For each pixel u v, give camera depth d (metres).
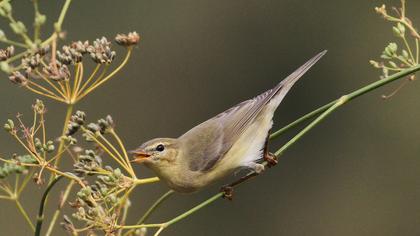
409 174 15.24
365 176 15.46
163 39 16.34
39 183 6.57
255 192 15.62
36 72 6.54
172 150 7.59
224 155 7.69
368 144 15.60
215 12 16.48
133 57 16.12
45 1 15.36
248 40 16.56
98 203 6.74
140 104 16.08
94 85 6.88
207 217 15.30
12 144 14.30
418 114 15.40
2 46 13.75
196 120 16.25
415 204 15.15
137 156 7.52
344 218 15.38
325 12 16.42
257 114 7.79
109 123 6.89
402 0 6.92
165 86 16.20
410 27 6.88
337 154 15.73
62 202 6.86
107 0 16.08
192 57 16.31
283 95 7.89
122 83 16.05
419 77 15.29
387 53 6.85
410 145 15.38
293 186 15.75
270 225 15.52
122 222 6.66
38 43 5.65
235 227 15.59
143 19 16.22
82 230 6.56
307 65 8.00
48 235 6.74
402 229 14.97
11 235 13.87
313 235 15.31
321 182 15.62
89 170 6.69
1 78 14.63
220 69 16.42
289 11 16.53
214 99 16.31
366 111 15.76
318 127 15.88
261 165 7.57
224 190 7.39
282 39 16.48
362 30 16.25
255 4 16.64
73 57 6.69
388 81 6.84
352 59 16.22
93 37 15.82
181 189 7.70
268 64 16.45
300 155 15.73
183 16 16.56
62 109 14.91
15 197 6.57
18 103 14.64
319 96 16.19
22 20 14.73
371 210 15.21
